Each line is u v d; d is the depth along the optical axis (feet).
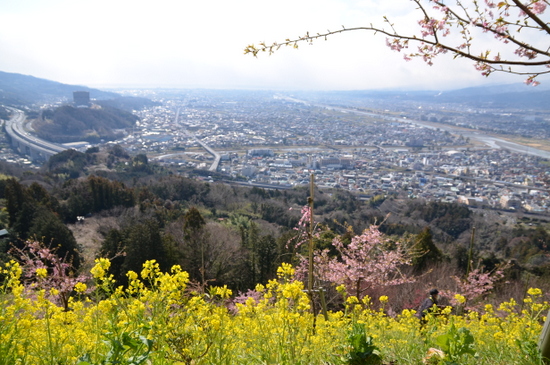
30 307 10.33
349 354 10.26
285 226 160.66
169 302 8.88
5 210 120.47
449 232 173.06
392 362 11.74
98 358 8.55
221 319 9.40
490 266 78.74
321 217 170.09
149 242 75.00
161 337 8.35
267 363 9.75
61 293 20.18
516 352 11.93
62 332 10.02
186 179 225.97
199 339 8.92
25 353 8.75
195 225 103.96
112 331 8.18
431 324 14.67
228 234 103.60
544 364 10.37
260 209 193.57
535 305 14.24
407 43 10.96
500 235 160.97
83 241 114.83
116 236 79.41
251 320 11.02
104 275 9.55
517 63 9.25
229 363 9.27
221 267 75.92
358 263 32.68
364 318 15.16
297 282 10.01
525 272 77.66
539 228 153.89
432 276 60.49
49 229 87.40
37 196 139.03
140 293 9.57
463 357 10.61
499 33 9.63
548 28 8.80
